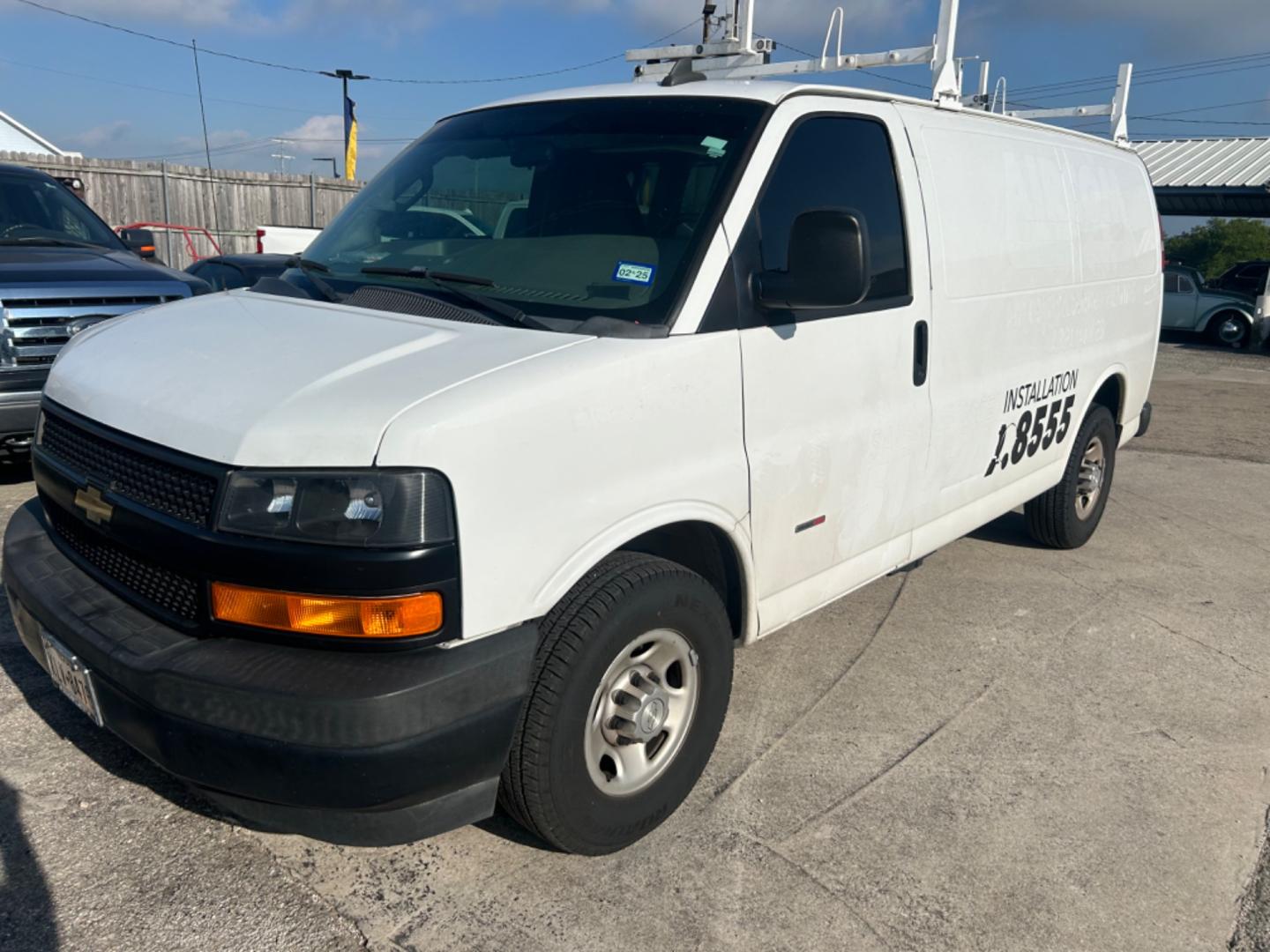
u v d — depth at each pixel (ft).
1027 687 14.01
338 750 7.56
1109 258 17.92
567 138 11.59
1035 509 18.98
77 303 19.19
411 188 12.35
